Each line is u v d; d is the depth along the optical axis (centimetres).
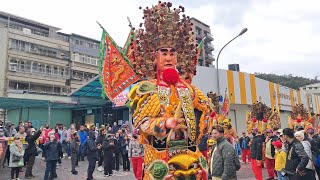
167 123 323
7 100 1803
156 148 351
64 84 4169
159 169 338
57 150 1017
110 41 438
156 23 387
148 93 357
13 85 3684
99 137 1233
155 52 389
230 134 1059
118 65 426
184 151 360
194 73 415
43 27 4347
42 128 1442
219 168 565
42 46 4028
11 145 1023
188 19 407
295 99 3297
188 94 377
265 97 2589
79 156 1541
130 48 414
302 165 579
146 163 353
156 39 388
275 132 1080
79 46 4456
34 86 3878
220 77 2095
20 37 3803
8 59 3653
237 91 2228
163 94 361
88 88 2038
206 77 1988
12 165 1005
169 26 388
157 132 331
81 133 1430
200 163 363
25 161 1183
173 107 361
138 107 357
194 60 414
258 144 1030
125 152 1298
